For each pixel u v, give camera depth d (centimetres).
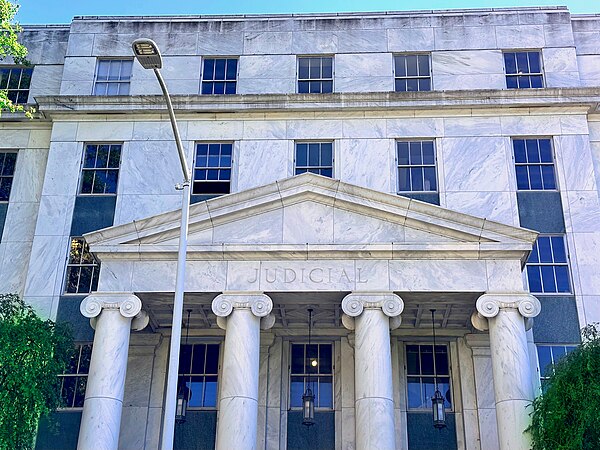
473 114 2659
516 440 1780
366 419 1817
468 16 2867
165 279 2000
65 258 2512
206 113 2717
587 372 1717
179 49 2888
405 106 2664
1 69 2958
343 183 2053
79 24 2947
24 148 2767
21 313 2116
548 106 2641
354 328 1966
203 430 2266
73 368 2330
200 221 2030
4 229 2634
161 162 2655
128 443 2231
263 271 1995
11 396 1886
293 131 2680
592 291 2370
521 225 2481
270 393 2288
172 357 1501
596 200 2503
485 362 2277
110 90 2852
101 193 2622
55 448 2206
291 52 2861
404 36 2856
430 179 2588
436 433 2239
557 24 2828
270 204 2059
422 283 1959
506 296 1927
